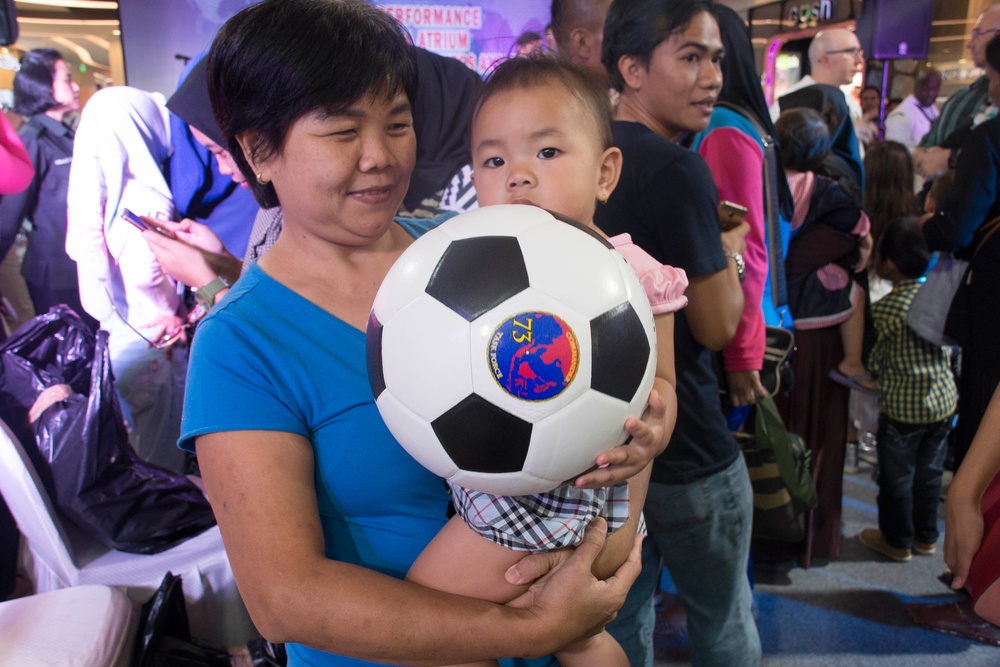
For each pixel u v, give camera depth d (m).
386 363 0.67
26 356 1.78
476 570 0.77
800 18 2.46
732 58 1.90
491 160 1.04
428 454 0.67
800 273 2.37
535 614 0.74
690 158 1.42
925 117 2.62
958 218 2.21
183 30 1.91
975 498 1.04
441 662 0.70
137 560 1.71
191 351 0.78
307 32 0.70
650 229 1.45
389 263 0.88
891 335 2.46
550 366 0.61
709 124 1.91
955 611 2.20
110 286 2.01
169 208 2.00
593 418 0.64
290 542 0.68
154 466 1.88
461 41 2.02
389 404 0.68
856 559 2.63
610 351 0.64
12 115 1.88
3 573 1.86
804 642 2.17
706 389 1.50
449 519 0.84
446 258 0.67
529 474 0.66
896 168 2.52
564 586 0.74
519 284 0.63
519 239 0.67
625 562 0.85
